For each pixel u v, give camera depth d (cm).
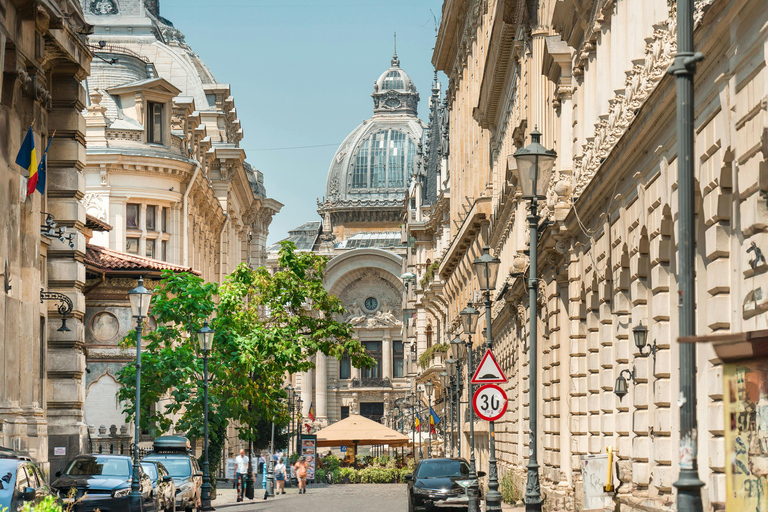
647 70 1856
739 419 840
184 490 3594
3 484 1772
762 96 1201
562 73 2966
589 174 2455
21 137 3172
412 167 16325
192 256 6712
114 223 6034
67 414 3697
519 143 4147
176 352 4559
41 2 3067
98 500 2667
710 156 1499
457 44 7550
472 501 2964
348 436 8225
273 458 6097
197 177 6538
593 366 2586
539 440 3566
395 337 14425
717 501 1498
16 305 3059
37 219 3269
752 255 1287
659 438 1856
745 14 1249
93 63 6588
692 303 973
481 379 2545
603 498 2164
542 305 3450
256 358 4847
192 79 8212
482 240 6094
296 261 5350
